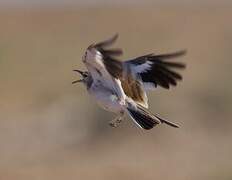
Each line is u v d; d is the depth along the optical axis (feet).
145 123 29.17
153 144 83.87
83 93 96.58
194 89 98.94
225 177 69.72
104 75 28.78
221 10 140.46
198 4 144.36
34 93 102.99
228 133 88.53
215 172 70.85
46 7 142.61
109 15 138.51
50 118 90.12
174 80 29.78
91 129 86.53
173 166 75.66
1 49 120.47
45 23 134.72
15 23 134.10
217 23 134.00
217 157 79.51
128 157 80.18
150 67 29.91
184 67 29.78
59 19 136.67
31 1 146.61
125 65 28.91
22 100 100.12
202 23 134.31
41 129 88.02
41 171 74.54
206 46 124.16
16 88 106.22
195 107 93.09
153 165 76.13
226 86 97.71
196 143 84.64
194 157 79.41
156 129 85.87
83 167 76.23
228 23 134.00
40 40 127.54
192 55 119.85
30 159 79.92
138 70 29.96
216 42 125.80
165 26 133.28
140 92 29.78
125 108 29.35
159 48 124.88
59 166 76.79
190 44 125.59
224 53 120.47
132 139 85.10
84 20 136.26
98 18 137.28
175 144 84.17
